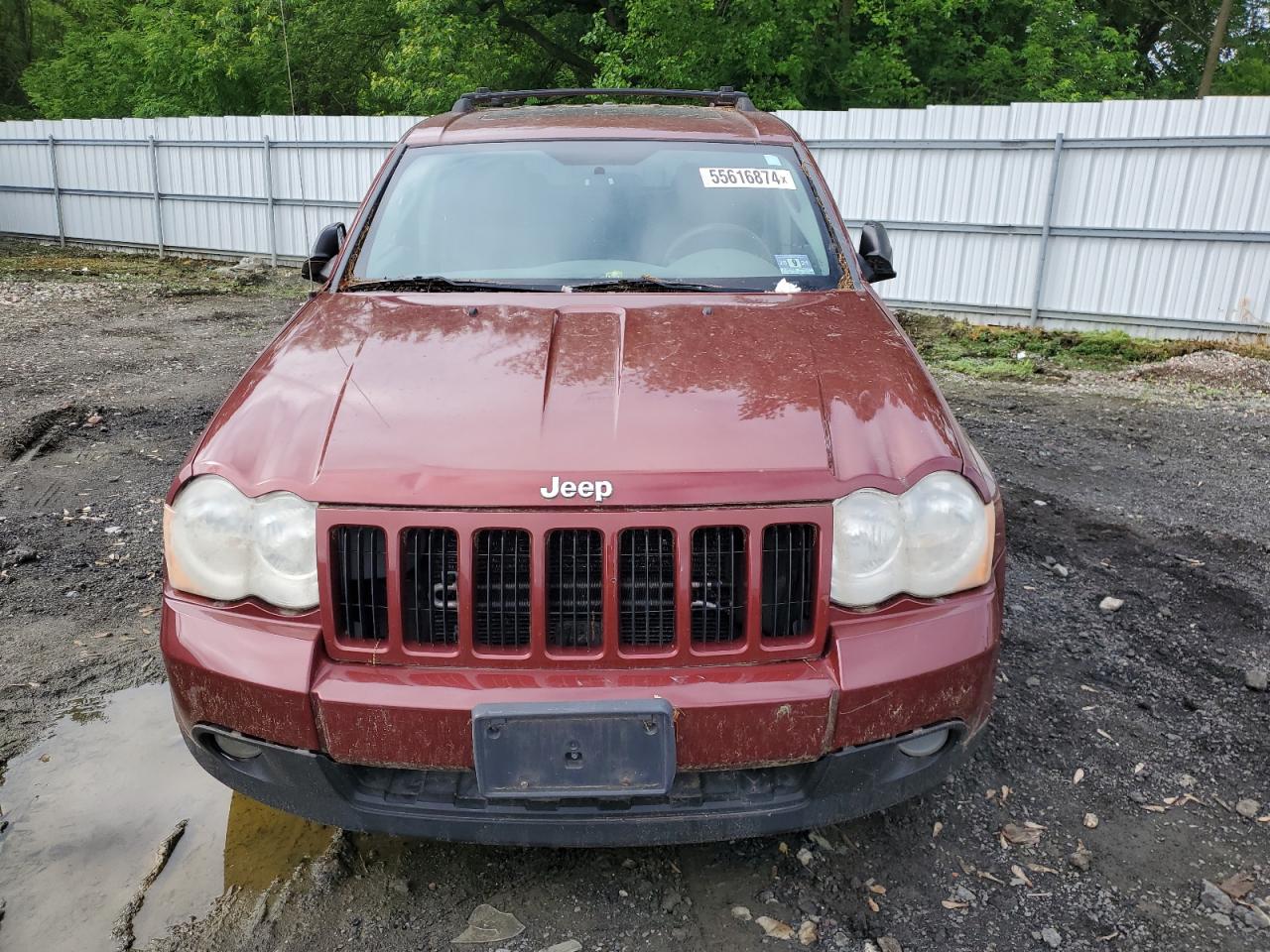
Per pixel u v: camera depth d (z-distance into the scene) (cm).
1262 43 2391
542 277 315
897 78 1917
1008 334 1088
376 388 233
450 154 362
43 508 496
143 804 272
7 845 255
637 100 1756
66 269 1552
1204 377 880
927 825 263
